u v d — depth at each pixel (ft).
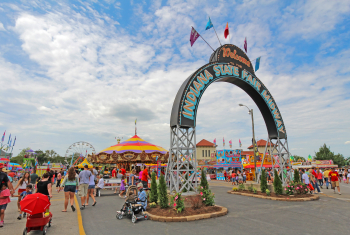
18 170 140.46
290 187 43.96
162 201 29.48
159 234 20.99
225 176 115.55
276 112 52.54
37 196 19.80
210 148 278.87
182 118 37.04
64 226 22.90
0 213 23.06
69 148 132.98
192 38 44.21
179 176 36.78
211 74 42.96
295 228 22.89
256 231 21.86
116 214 29.43
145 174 45.93
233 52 48.93
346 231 21.85
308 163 157.58
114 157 71.77
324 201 39.73
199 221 25.79
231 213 29.99
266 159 116.06
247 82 49.34
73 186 30.63
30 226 19.10
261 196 44.04
